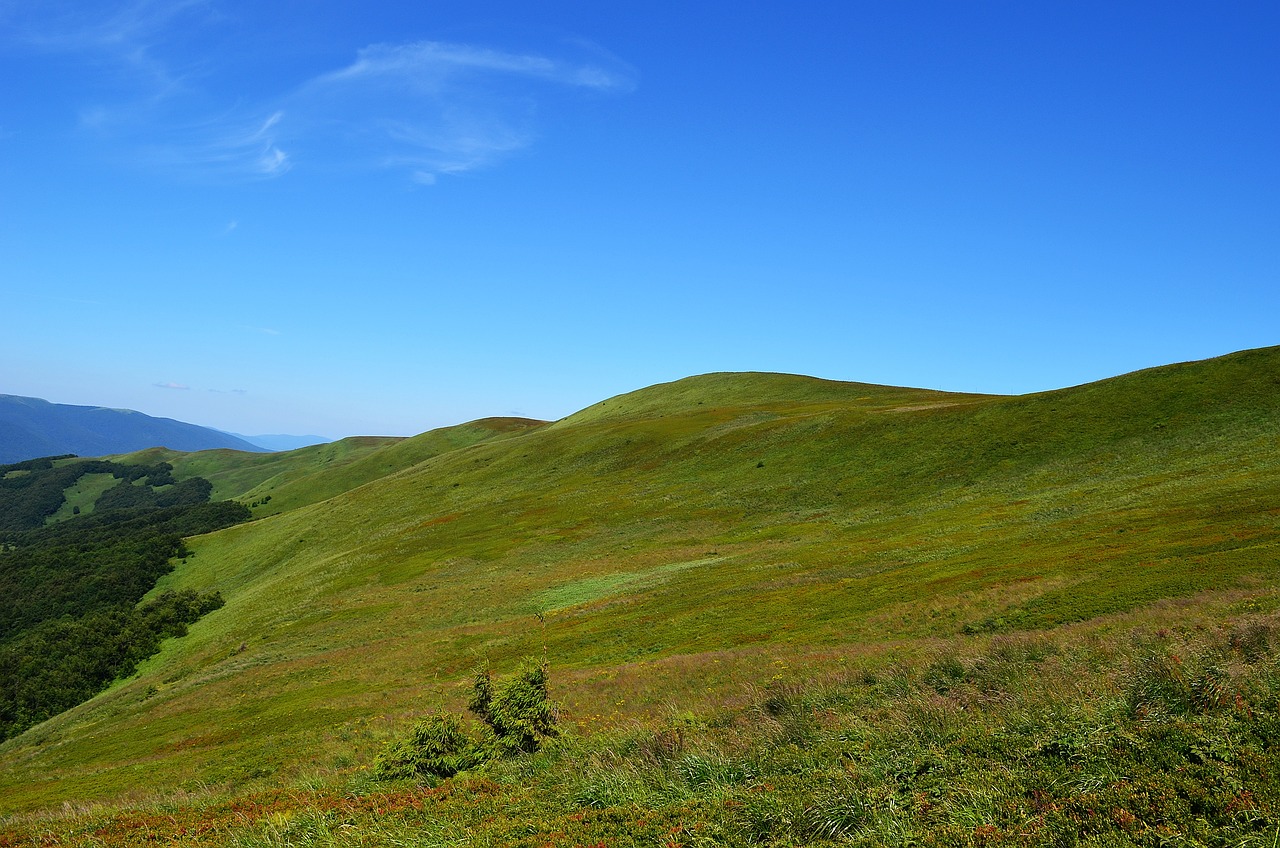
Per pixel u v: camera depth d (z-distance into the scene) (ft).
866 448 279.28
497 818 35.42
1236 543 108.37
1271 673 35.04
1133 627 68.59
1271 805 22.54
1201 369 239.30
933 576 134.00
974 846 23.61
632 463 349.82
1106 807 24.40
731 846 27.17
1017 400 275.39
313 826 38.63
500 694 56.08
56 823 50.39
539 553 247.50
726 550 208.44
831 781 31.04
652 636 139.64
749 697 61.98
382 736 92.99
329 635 199.21
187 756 114.42
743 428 354.74
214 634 240.12
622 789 36.29
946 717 38.60
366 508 379.14
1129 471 192.85
